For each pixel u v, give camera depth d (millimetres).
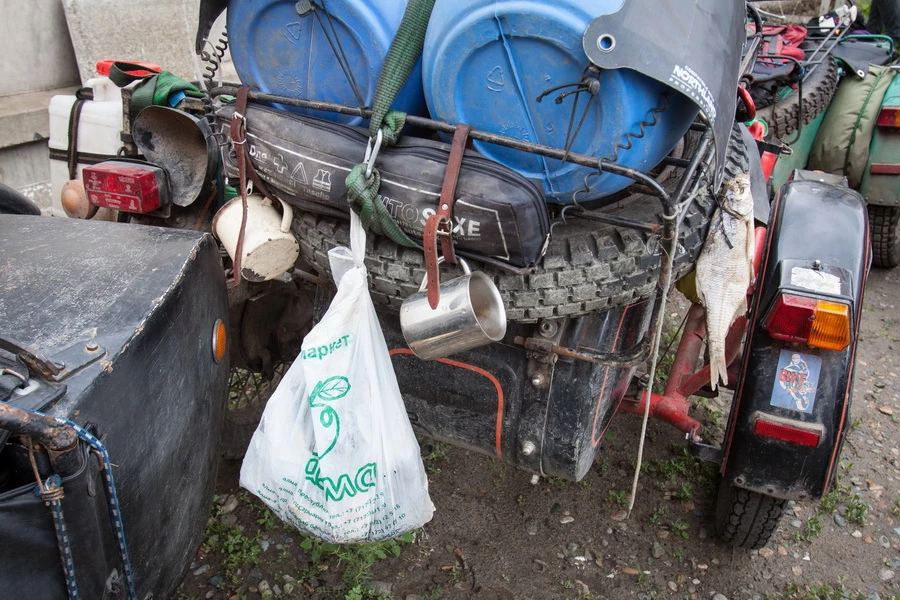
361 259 1601
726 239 1941
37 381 1243
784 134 3785
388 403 1731
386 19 1566
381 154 1542
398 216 1513
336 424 1681
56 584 1262
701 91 1336
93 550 1278
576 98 1345
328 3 1584
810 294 1967
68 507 1205
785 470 2107
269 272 1836
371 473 1709
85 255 1652
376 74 1611
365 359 1683
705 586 2432
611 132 1398
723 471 2197
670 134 1493
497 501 2713
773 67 3688
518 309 1573
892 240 4539
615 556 2520
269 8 1672
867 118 4258
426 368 1911
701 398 3324
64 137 2834
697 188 1527
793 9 7758
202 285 1721
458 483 2779
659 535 2609
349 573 2326
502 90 1447
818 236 2131
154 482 1486
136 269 1601
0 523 1152
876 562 2570
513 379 1824
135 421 1398
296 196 1680
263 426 1768
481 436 1929
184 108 2473
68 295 1488
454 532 2570
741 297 1971
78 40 4219
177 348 1570
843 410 2045
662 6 1354
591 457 1976
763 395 2076
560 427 1820
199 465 1717
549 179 1520
